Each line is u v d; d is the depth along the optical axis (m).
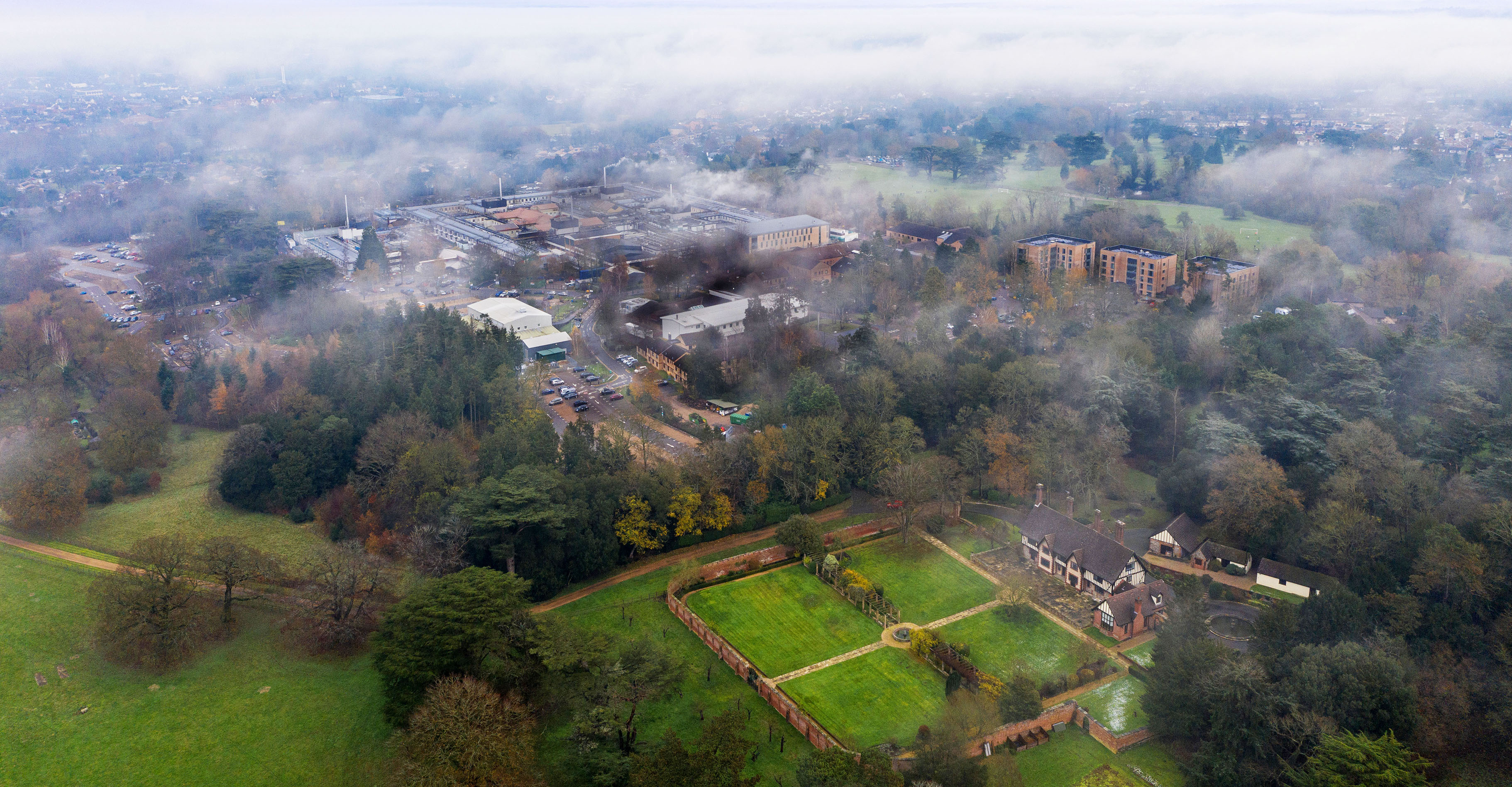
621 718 140.62
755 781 125.75
